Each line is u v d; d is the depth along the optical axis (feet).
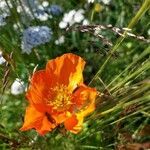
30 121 0.63
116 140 0.78
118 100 0.68
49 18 0.89
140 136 0.79
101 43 0.88
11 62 0.73
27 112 0.63
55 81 0.68
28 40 0.77
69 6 0.98
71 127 0.62
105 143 0.78
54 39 0.88
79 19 0.88
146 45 0.86
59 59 0.67
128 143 0.76
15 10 0.82
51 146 0.73
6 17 0.85
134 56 0.84
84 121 0.72
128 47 0.86
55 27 0.89
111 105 0.68
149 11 0.89
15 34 0.85
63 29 0.90
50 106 0.66
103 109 0.69
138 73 0.76
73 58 0.67
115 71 0.83
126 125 0.79
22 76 0.79
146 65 0.68
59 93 0.67
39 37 0.77
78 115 0.63
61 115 0.65
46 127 0.63
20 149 0.73
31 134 0.75
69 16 0.88
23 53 0.84
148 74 0.81
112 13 0.95
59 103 0.67
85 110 0.63
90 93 0.65
